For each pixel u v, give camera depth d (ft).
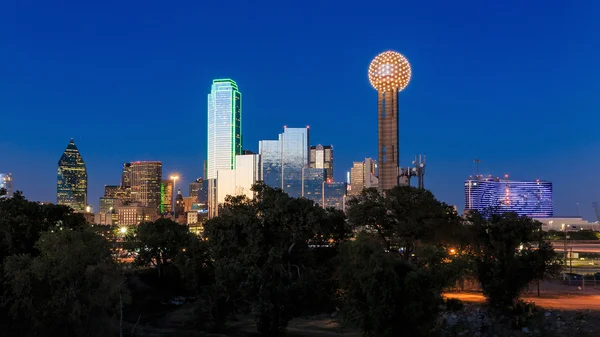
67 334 154.20
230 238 189.78
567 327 211.20
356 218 242.17
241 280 180.24
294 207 187.93
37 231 192.85
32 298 149.48
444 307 209.15
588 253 488.44
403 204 240.73
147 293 303.27
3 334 158.71
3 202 202.49
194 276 293.02
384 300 149.59
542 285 302.04
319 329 220.02
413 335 153.99
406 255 242.58
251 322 237.45
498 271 226.79
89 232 160.66
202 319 202.59
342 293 190.49
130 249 339.98
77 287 151.74
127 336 184.85
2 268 161.79
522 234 231.71
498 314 225.15
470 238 234.79
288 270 184.44
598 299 256.11
